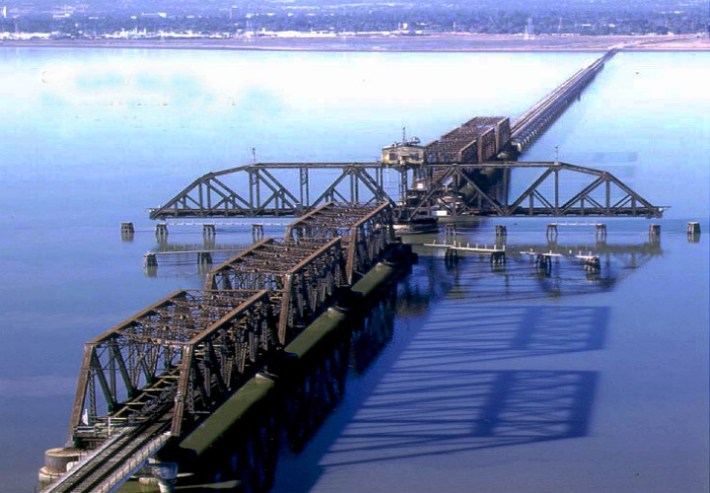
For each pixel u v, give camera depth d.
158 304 127.50
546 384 137.38
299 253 153.62
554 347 150.12
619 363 143.62
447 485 113.44
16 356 149.75
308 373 141.00
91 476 103.69
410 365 144.12
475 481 114.25
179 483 113.44
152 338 116.94
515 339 153.50
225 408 130.12
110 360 118.12
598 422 126.62
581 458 118.94
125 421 114.44
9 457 120.75
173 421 111.88
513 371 141.62
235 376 123.88
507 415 128.62
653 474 115.50
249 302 128.88
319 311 151.12
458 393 134.62
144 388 121.06
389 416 128.62
